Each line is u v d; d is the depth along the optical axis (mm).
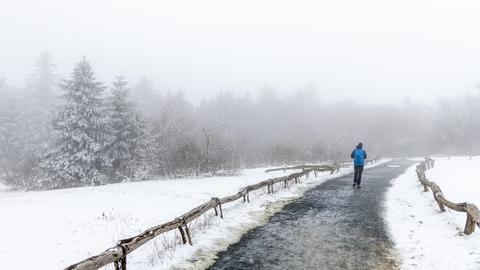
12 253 7277
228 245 8172
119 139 30016
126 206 12688
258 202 13109
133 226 9531
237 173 25641
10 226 9680
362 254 7461
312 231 9273
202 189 17062
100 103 29891
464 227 8289
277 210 11938
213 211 11219
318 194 15336
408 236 8602
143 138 29391
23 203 14180
